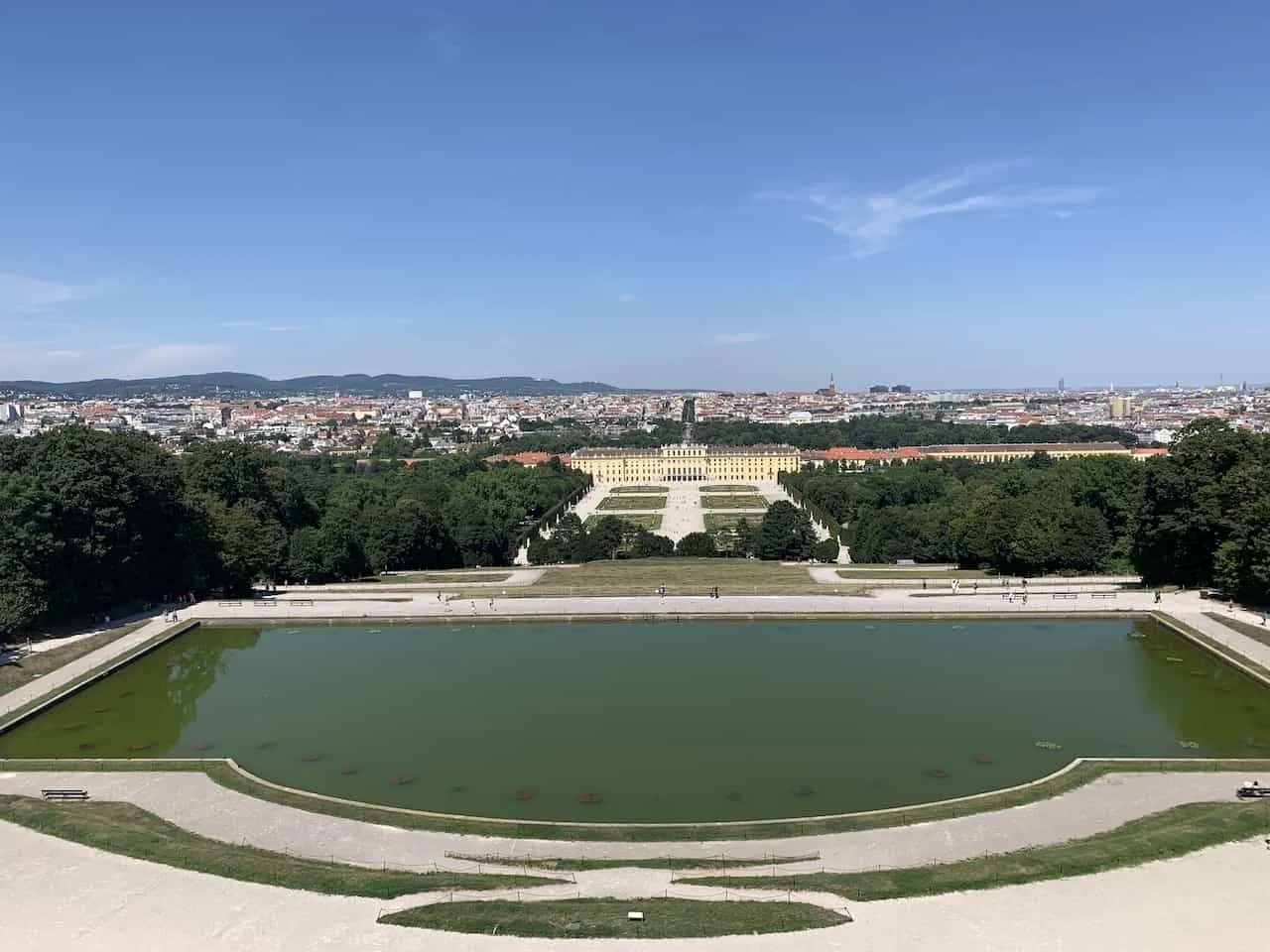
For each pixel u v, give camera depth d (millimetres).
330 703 104000
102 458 146375
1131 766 81688
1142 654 119938
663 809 75625
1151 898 57906
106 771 84250
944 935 54031
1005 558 184625
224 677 115562
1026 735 91438
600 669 115375
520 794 78938
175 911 57938
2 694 107188
